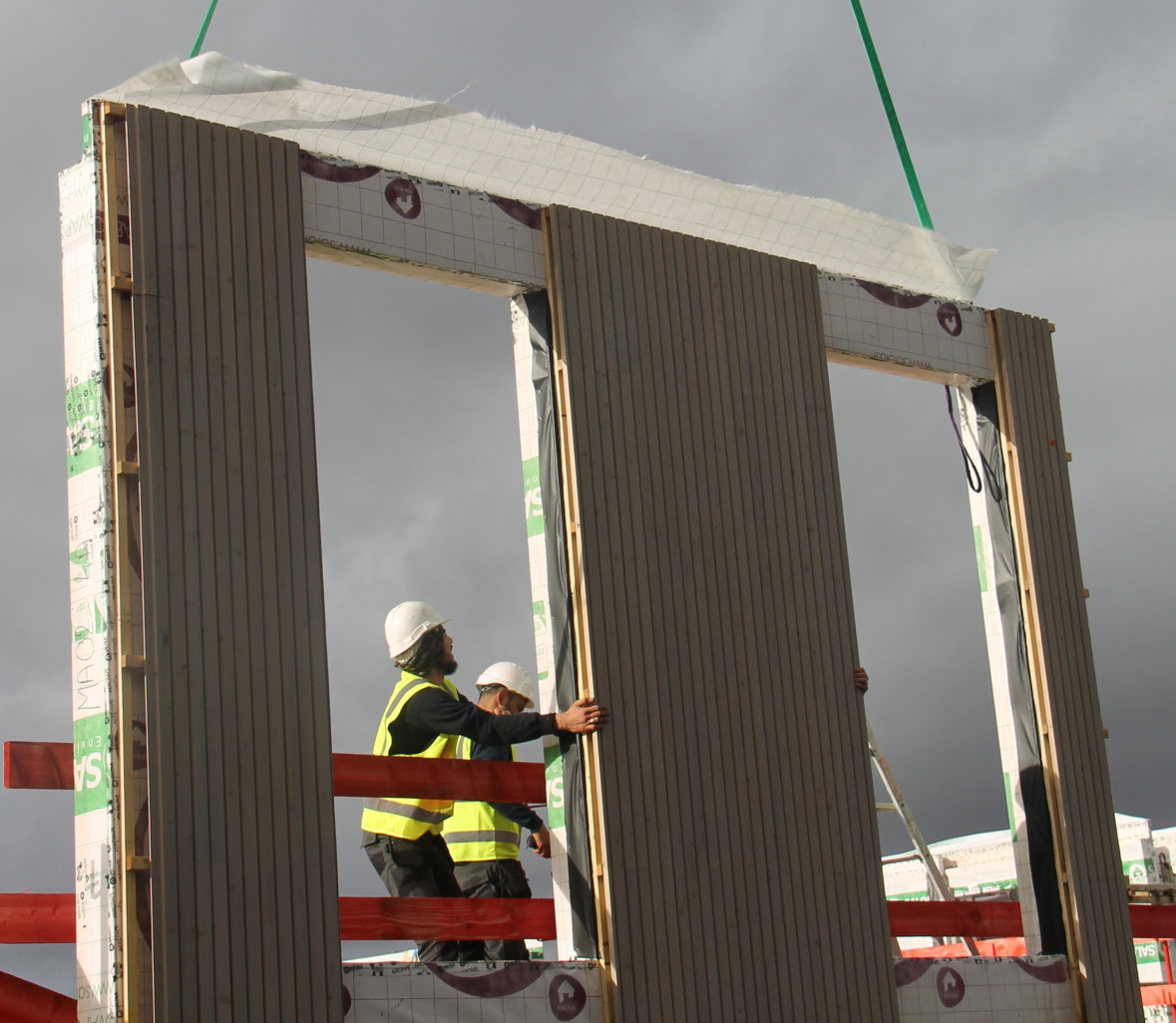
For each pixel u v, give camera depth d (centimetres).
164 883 589
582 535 749
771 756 788
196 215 670
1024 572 940
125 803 601
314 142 740
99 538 627
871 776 828
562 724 727
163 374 642
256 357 672
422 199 754
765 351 856
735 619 796
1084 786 916
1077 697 932
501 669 887
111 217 654
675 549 783
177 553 628
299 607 657
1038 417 975
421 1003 652
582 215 798
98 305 645
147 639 611
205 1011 587
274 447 668
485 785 739
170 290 653
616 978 698
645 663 754
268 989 605
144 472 628
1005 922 910
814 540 845
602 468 767
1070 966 882
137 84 695
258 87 726
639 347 802
